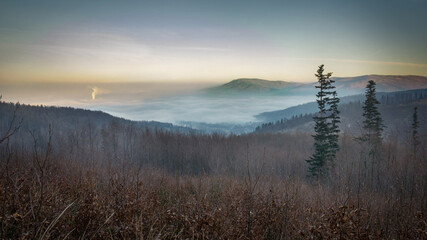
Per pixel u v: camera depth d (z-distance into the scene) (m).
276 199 5.16
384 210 5.23
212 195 6.44
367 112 31.83
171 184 8.43
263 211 4.64
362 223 4.38
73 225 3.86
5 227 3.11
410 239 4.36
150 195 5.42
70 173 6.80
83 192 5.02
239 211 4.62
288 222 4.52
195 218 4.09
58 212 3.82
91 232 3.66
